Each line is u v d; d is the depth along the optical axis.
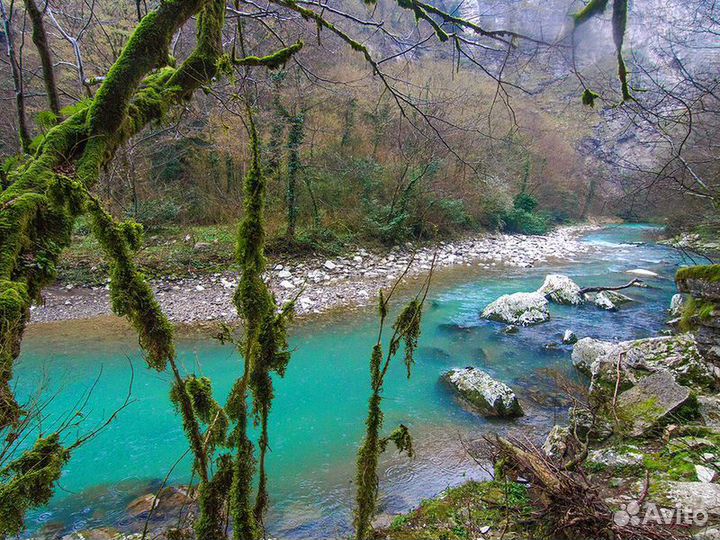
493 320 9.66
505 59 3.63
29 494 1.33
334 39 9.96
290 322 1.62
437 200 16.45
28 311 1.41
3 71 9.23
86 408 5.79
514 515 3.47
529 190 25.88
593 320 9.65
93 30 9.11
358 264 14.48
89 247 12.16
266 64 3.12
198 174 16.16
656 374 4.79
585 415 4.66
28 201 1.49
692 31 5.75
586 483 3.21
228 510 1.55
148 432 5.36
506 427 5.56
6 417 1.31
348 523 3.95
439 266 15.20
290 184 14.29
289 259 14.09
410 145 11.12
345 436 5.40
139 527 3.82
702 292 5.44
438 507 3.80
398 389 6.59
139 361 7.20
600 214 30.86
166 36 2.07
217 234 14.50
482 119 10.77
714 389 4.75
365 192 17.36
